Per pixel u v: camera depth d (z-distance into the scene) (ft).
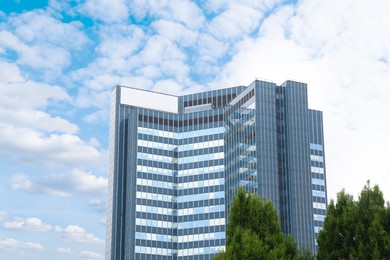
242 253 173.17
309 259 188.85
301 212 644.27
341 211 188.24
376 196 189.37
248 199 189.88
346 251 179.01
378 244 174.50
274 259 171.42
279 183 653.30
